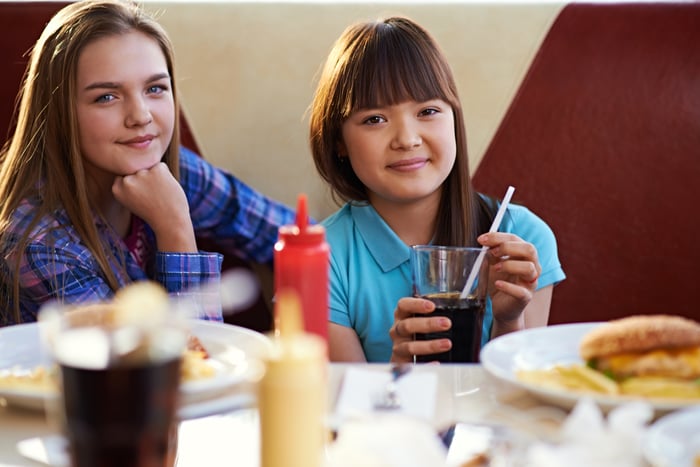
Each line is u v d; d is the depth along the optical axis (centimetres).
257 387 56
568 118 170
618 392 75
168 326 57
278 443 54
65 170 148
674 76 168
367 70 137
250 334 93
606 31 169
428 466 55
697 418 68
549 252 149
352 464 54
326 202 176
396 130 137
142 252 161
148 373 54
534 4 171
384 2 172
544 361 86
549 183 171
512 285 115
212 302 142
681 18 167
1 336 93
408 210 147
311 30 173
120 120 146
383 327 143
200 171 167
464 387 83
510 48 171
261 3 174
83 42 144
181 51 174
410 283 143
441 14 171
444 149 138
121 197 149
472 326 102
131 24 150
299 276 74
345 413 73
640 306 171
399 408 75
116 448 54
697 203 169
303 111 174
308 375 54
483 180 172
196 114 175
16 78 172
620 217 170
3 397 78
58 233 142
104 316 60
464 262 102
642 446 62
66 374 54
